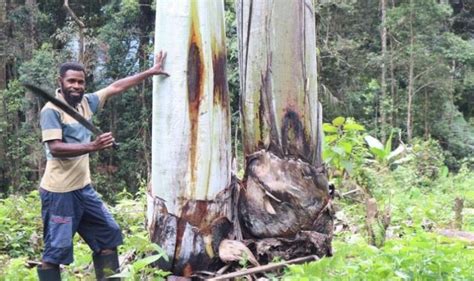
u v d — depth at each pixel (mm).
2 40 25469
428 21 26062
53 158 4492
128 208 8984
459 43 26469
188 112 4977
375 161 7859
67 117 4473
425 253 4605
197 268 5031
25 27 25781
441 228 7727
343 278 4535
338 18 26625
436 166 15477
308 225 5344
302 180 5316
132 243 5184
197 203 5004
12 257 7074
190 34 4965
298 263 5234
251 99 5457
